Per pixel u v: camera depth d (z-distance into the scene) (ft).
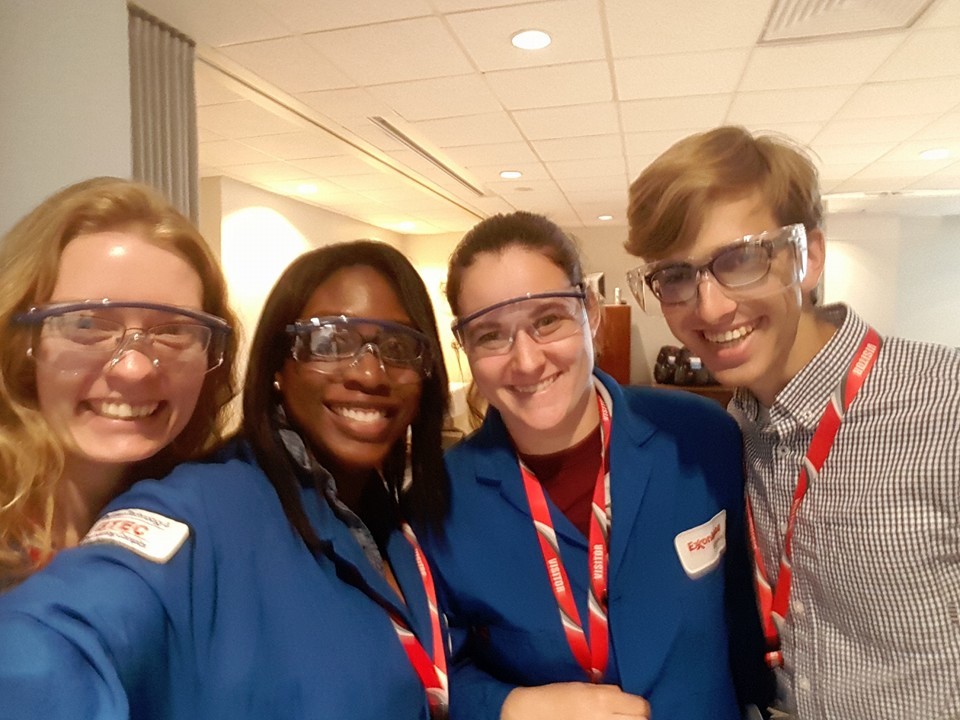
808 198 3.06
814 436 3.09
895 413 2.91
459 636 3.69
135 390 2.76
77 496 3.03
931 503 2.76
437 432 3.64
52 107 6.69
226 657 2.29
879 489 2.86
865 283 23.57
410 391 3.40
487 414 3.99
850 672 2.99
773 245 2.93
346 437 3.24
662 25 8.44
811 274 3.21
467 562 3.57
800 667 3.19
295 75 9.79
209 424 3.40
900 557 2.81
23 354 2.72
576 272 3.50
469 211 21.93
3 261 2.80
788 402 3.17
